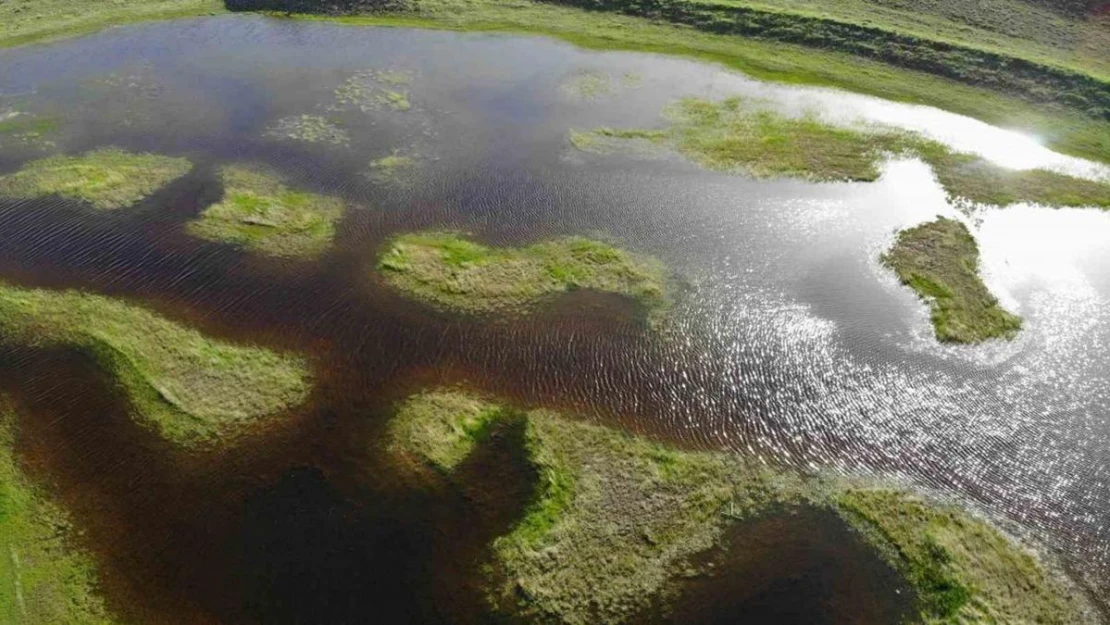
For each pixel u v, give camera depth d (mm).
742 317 30531
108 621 20844
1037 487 24422
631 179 39125
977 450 25609
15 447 25359
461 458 24891
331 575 21922
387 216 36250
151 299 31281
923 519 23344
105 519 23281
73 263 33281
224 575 21953
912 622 20953
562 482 24109
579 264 32969
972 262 33344
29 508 23453
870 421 26562
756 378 28016
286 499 23828
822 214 36469
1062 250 34281
